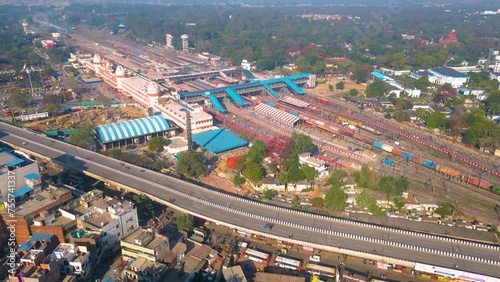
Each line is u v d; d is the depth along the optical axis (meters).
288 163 181.12
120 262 128.12
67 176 184.88
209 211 146.25
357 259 131.62
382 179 168.50
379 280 118.69
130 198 167.62
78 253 121.69
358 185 173.88
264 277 118.75
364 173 174.50
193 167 182.12
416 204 160.50
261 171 176.38
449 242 129.88
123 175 175.12
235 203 152.75
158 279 115.88
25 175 142.75
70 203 140.00
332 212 156.88
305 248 136.25
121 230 134.12
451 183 185.75
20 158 148.38
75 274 116.38
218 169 195.75
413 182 185.50
